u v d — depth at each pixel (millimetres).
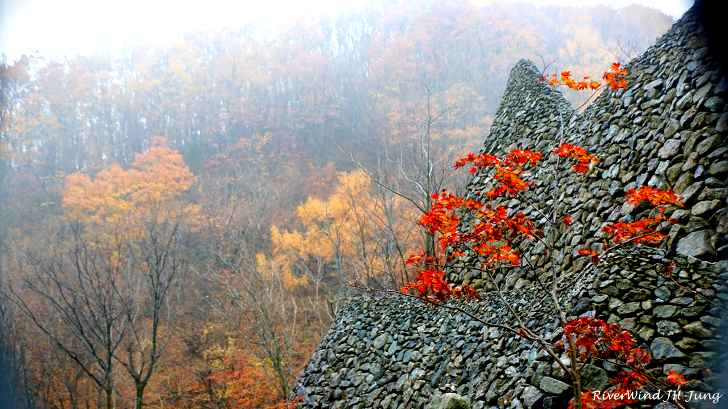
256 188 34594
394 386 6242
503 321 5242
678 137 4938
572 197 6352
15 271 19234
